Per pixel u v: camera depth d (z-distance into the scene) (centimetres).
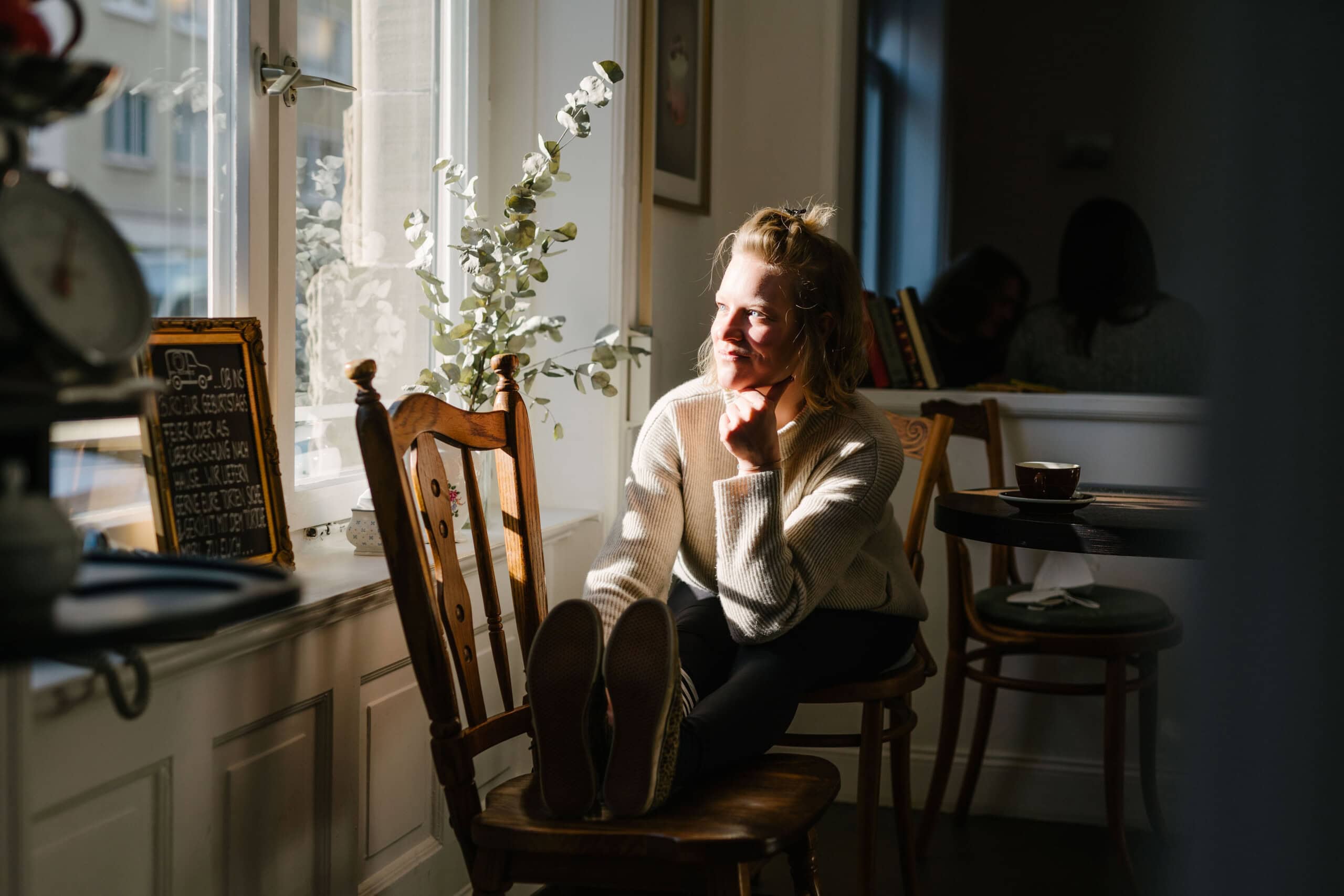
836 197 298
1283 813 35
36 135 112
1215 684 36
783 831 116
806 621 153
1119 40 341
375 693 150
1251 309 35
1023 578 254
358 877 147
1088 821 250
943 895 211
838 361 164
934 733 258
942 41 353
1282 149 34
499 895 121
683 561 166
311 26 159
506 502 152
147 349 121
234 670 119
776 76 299
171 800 111
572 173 216
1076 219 316
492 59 217
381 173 179
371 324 179
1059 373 315
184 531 125
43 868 96
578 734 119
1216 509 36
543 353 221
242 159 144
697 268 277
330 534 170
